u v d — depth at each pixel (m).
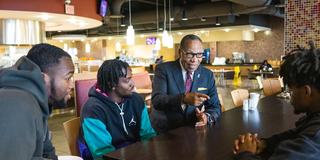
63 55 1.15
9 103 0.86
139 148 1.55
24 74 0.97
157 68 2.44
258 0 6.14
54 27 6.91
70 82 1.19
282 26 13.42
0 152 0.81
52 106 1.16
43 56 1.10
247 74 12.92
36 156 0.95
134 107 2.07
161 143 1.63
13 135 0.83
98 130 1.84
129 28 6.98
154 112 2.41
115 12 8.09
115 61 1.98
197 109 2.20
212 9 8.40
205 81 2.41
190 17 8.98
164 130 2.32
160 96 2.25
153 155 1.44
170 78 2.35
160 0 9.28
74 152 1.96
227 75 12.77
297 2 4.48
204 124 2.04
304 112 1.16
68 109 6.42
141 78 6.05
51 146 1.34
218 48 15.48
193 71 2.35
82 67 9.59
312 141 0.99
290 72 1.13
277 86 4.66
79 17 5.03
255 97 2.60
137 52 17.72
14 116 0.85
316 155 0.97
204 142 1.64
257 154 1.33
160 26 11.41
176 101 2.12
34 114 0.91
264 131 1.84
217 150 1.50
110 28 13.46
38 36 5.57
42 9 4.41
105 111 1.91
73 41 18.62
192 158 1.39
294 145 1.01
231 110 2.57
